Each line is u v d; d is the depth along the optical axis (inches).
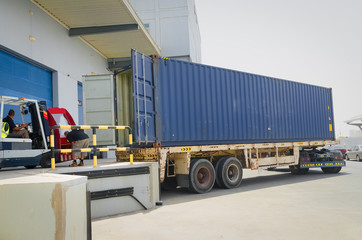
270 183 416.8
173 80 340.5
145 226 203.2
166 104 330.3
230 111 394.9
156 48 768.9
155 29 871.1
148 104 310.2
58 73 543.5
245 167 406.6
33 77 485.4
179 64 348.5
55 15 537.6
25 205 131.3
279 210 238.2
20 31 442.6
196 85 361.7
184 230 189.2
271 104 453.1
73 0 486.0
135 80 293.7
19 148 293.1
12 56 436.8
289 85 490.0
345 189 344.5
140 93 299.7
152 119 316.2
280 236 172.2
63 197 130.5
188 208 257.4
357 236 170.6
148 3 879.1
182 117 343.6
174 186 374.0
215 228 191.3
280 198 292.4
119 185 248.1
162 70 331.9
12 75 434.6
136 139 286.8
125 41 683.4
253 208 248.1
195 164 339.0
